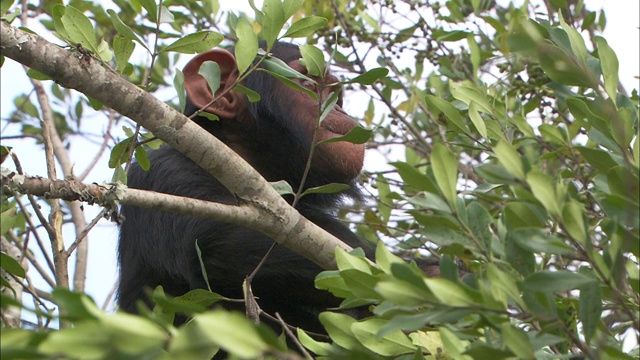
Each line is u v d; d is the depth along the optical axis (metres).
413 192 8.87
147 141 5.74
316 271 6.86
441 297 3.55
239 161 4.97
